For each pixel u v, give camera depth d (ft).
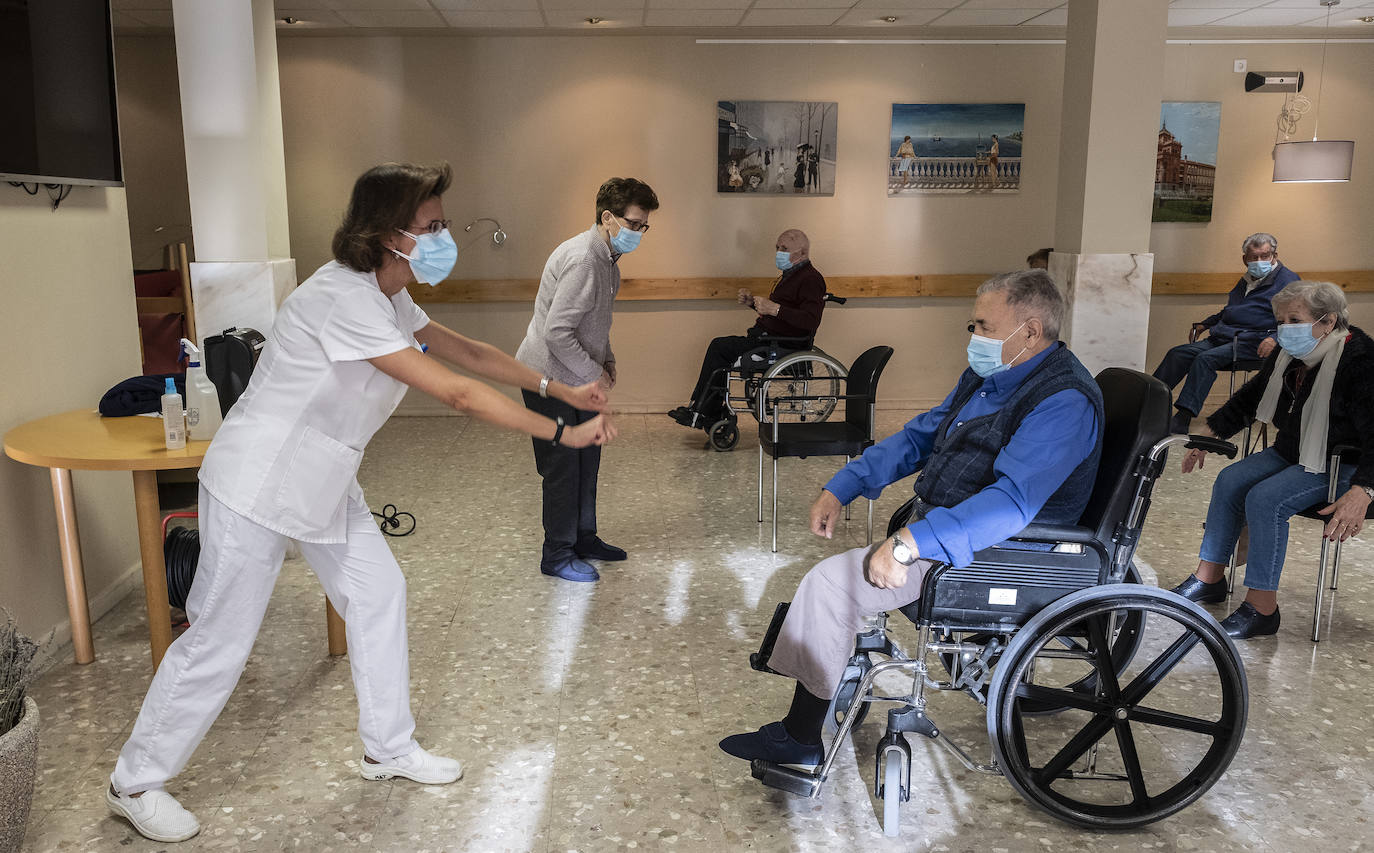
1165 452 6.68
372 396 6.52
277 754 7.84
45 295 9.81
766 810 7.09
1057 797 6.76
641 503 15.20
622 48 21.08
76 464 7.98
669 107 21.35
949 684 6.91
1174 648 6.73
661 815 7.04
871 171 21.83
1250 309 18.63
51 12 9.64
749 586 11.63
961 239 22.18
